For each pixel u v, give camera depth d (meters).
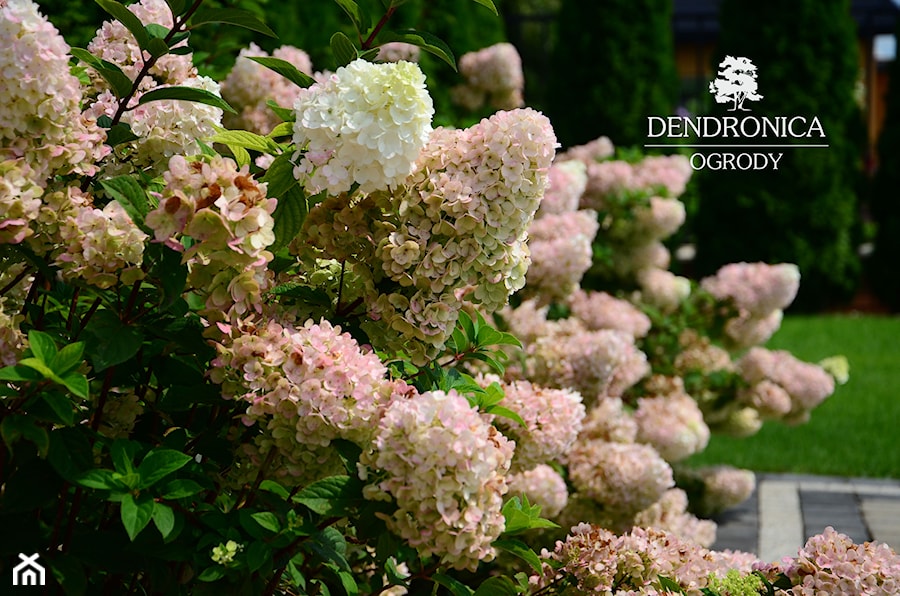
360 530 1.64
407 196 1.83
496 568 3.26
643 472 3.46
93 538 1.67
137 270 1.63
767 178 12.63
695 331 5.36
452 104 6.24
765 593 2.10
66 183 1.82
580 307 4.60
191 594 1.82
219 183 1.56
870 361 9.91
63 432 1.62
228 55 3.94
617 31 13.02
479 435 1.58
